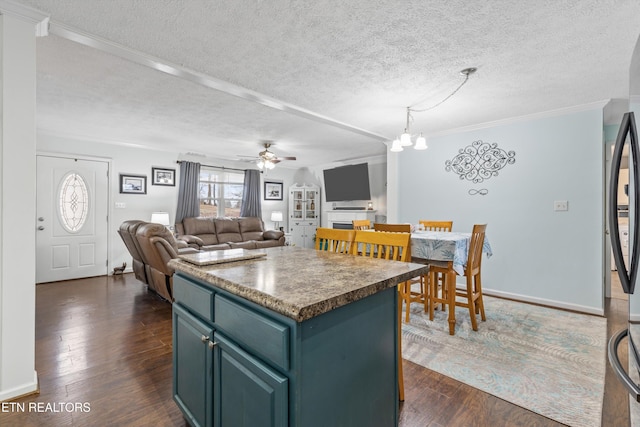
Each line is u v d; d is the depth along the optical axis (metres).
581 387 1.83
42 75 2.60
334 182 6.86
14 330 1.70
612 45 2.02
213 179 6.64
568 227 3.28
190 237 5.41
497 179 3.75
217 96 3.07
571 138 3.25
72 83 2.76
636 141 0.93
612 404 1.67
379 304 1.20
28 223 1.73
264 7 1.67
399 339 1.71
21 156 1.70
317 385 0.93
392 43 2.02
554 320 2.94
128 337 2.57
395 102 3.08
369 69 2.38
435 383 1.89
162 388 1.84
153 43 2.03
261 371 0.95
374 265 1.43
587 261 3.17
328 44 2.04
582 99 2.99
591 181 3.14
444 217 4.21
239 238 6.37
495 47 2.05
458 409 1.64
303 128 4.28
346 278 1.16
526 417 1.58
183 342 1.42
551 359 2.17
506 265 3.69
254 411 0.98
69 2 1.63
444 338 2.53
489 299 3.64
